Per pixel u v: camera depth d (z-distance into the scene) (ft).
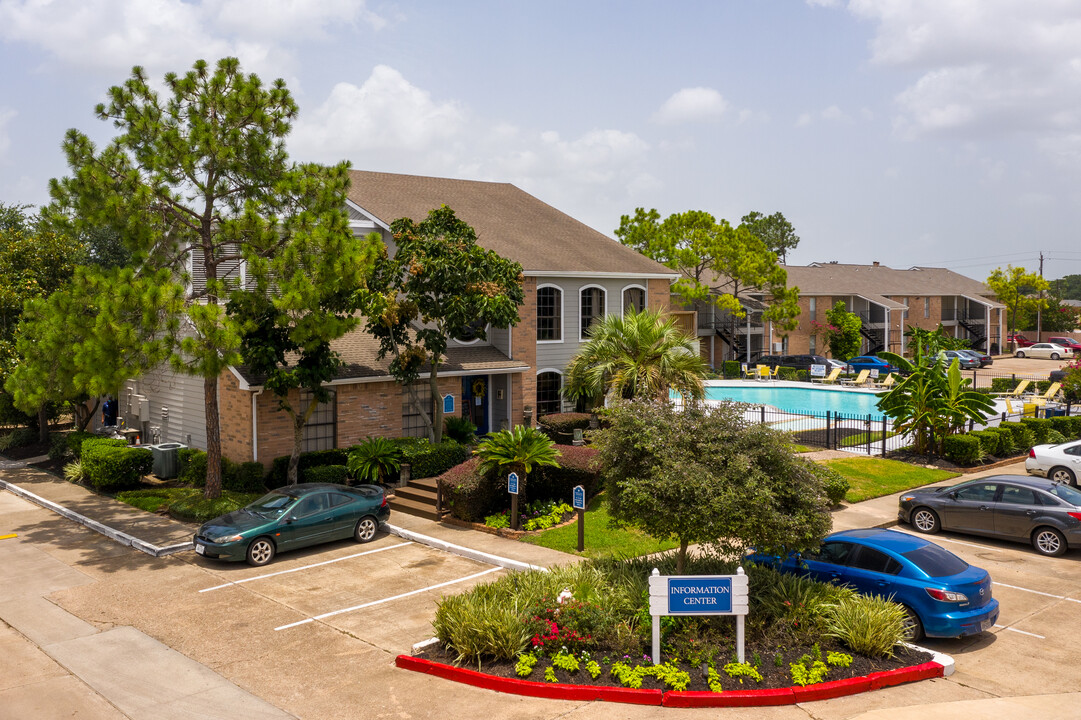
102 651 38.06
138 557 54.24
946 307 239.30
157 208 62.64
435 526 60.85
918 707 30.66
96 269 59.57
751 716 30.17
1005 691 32.81
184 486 74.43
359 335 85.92
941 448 81.82
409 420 82.48
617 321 80.48
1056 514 52.95
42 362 61.52
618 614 36.88
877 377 162.81
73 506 67.92
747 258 155.74
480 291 72.38
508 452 59.41
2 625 41.86
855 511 64.08
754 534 35.32
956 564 39.01
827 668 33.65
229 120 62.80
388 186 102.73
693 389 76.54
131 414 92.73
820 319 205.05
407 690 33.24
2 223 127.85
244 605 44.47
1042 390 140.77
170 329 55.62
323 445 75.10
